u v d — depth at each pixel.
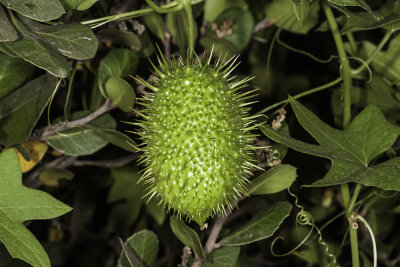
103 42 0.51
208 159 0.41
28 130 0.48
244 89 0.54
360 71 0.54
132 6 0.50
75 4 0.43
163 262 0.60
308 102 0.58
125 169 0.57
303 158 0.55
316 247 0.55
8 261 0.54
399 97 0.53
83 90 0.53
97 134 0.51
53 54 0.42
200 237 0.52
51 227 0.60
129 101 0.49
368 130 0.47
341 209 0.56
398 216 0.58
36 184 0.54
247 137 0.43
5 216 0.42
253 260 0.60
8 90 0.49
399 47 0.54
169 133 0.42
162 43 0.53
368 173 0.45
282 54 0.58
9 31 0.41
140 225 0.59
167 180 0.42
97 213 0.60
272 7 0.55
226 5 0.54
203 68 0.42
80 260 0.61
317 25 0.55
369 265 0.55
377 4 0.54
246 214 0.58
